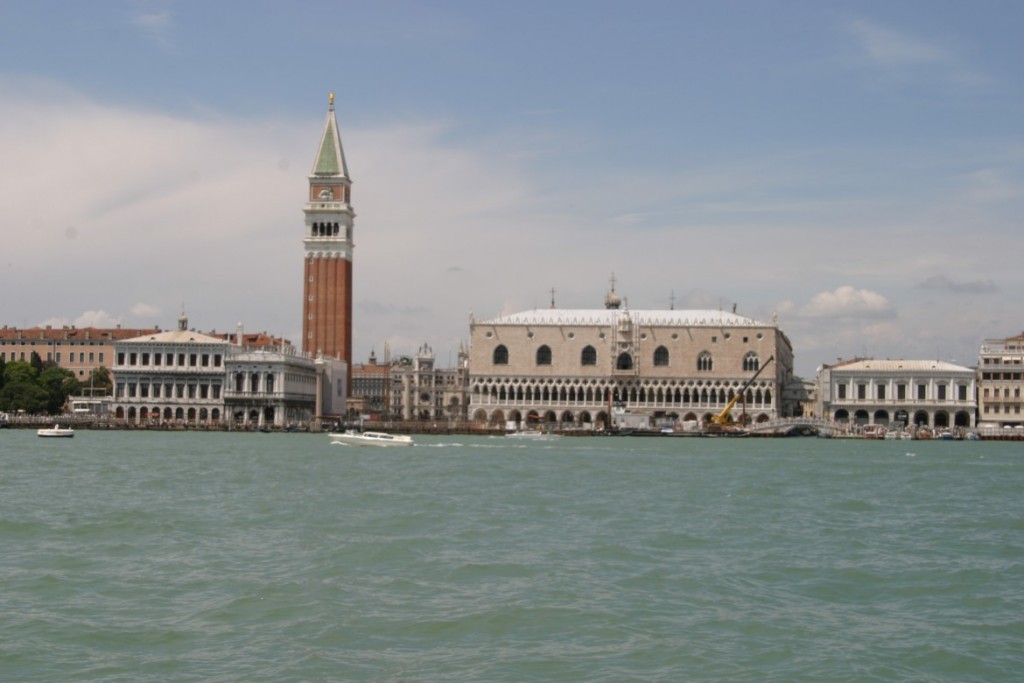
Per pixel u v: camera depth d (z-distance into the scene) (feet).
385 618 166.40
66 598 177.17
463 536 241.55
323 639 154.61
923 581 196.95
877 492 360.48
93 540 231.91
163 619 164.45
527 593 182.80
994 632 162.30
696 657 147.84
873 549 231.09
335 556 213.05
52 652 147.64
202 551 219.00
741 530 257.55
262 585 186.70
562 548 226.58
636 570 203.41
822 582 195.42
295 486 356.38
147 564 204.95
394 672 140.77
